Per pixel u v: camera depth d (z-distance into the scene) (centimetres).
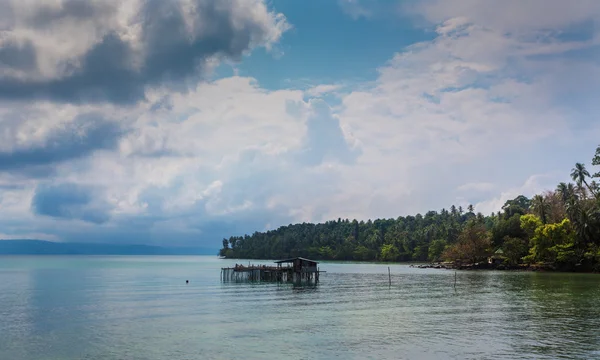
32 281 11706
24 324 5122
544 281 10294
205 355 3741
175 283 10719
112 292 8594
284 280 11231
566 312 5644
